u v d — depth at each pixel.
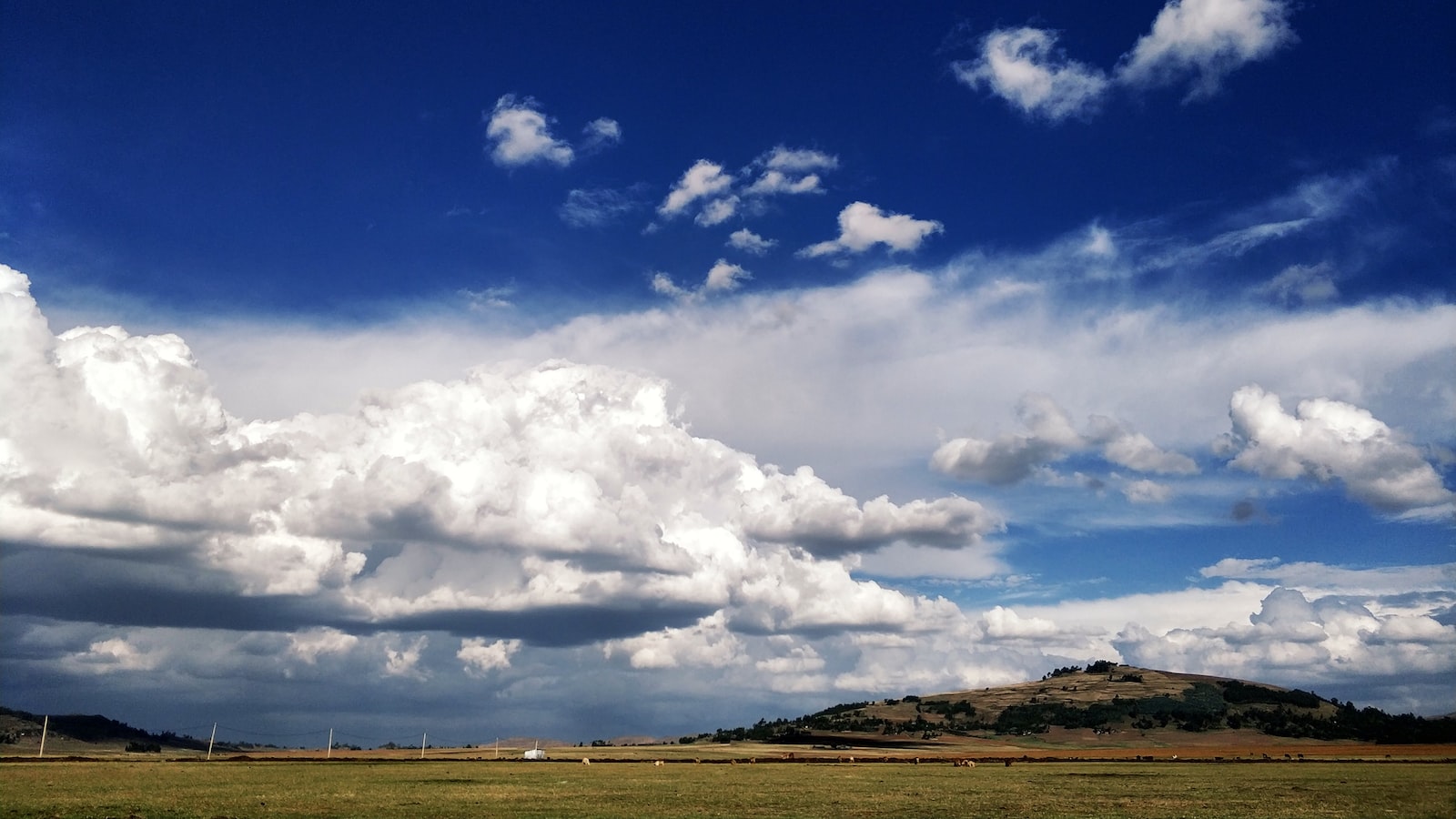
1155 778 145.62
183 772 147.38
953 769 184.50
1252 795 107.06
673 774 156.12
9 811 78.12
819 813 84.56
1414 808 90.62
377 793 104.75
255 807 84.62
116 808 81.56
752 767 191.25
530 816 78.06
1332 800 100.19
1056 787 122.94
